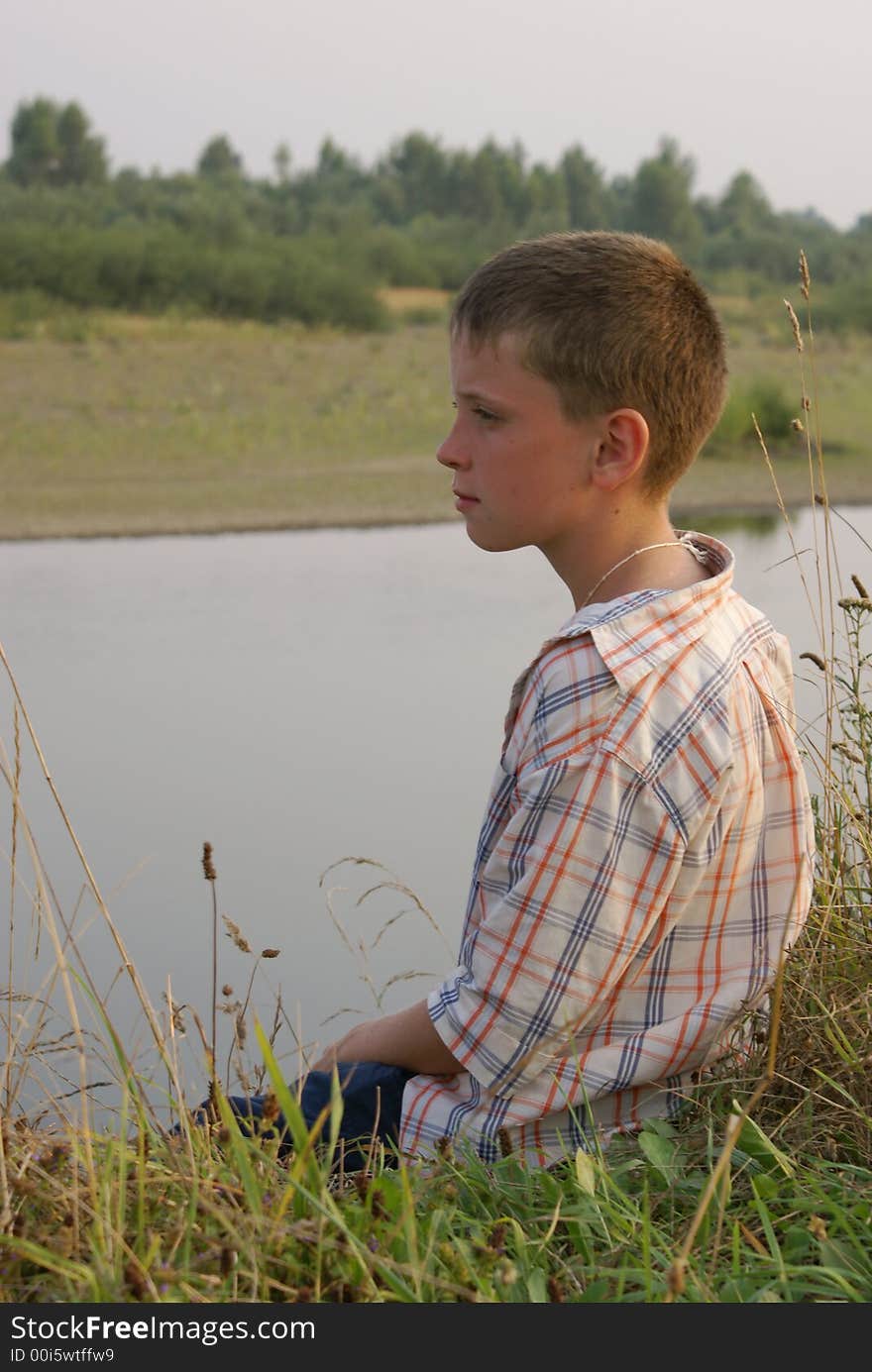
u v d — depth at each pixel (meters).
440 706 4.49
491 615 5.95
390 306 24.98
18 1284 1.18
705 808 1.37
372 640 5.43
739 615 1.51
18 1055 1.67
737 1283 1.20
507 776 1.45
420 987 2.58
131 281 20.81
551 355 1.44
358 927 2.82
